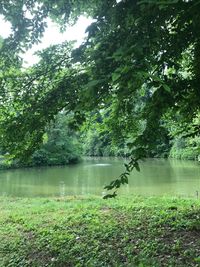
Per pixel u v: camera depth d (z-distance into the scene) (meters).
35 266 6.41
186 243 6.68
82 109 5.07
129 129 7.03
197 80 5.18
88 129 7.70
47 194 18.56
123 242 7.11
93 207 11.48
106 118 7.32
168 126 7.55
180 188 18.45
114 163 40.19
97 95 4.59
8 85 6.69
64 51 6.49
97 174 27.88
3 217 10.80
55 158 39.31
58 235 8.00
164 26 4.41
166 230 7.59
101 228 8.23
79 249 6.86
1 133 6.27
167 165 31.97
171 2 3.23
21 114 6.36
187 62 6.64
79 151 43.94
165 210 9.80
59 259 6.46
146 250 6.39
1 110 6.82
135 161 4.98
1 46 6.42
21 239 8.08
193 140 13.46
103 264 6.04
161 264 5.78
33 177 26.70
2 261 6.73
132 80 3.65
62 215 10.45
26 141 6.63
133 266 5.79
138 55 3.80
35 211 11.59
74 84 5.94
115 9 4.78
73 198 14.99
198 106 5.73
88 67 5.15
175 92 5.11
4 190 20.22
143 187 19.06
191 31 4.49
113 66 4.48
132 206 10.99
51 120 6.57
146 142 4.96
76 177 26.19
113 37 4.68
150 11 4.13
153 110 4.91
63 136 40.94
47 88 6.69
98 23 5.14
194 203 11.11
